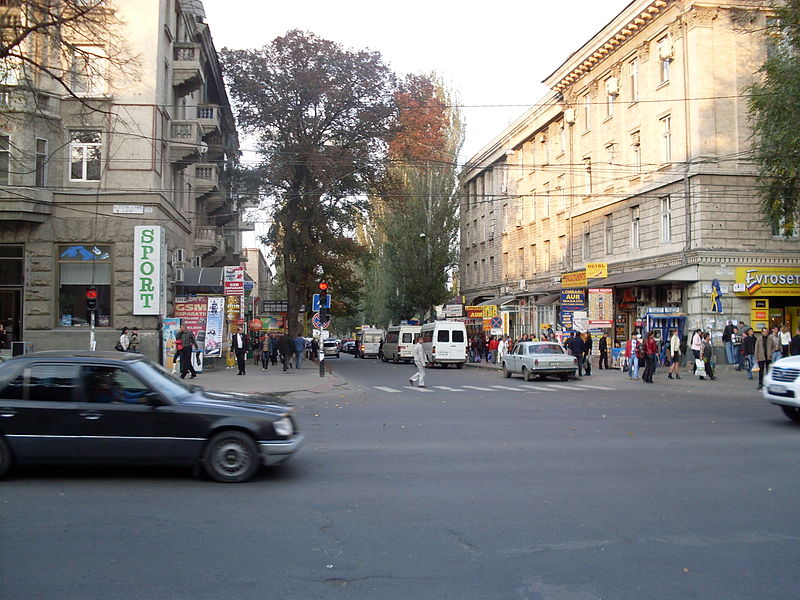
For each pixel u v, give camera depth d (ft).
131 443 26.43
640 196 110.52
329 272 135.64
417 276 173.78
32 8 47.91
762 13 95.55
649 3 102.89
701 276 95.25
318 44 122.42
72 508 22.86
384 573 16.93
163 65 87.76
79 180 83.10
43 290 81.82
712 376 81.41
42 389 26.68
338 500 24.14
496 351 127.54
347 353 244.22
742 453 33.14
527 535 20.11
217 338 92.73
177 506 23.22
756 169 96.22
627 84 116.47
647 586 16.16
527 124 161.27
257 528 20.68
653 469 29.43
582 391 70.85
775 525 21.16
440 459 31.76
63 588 15.75
